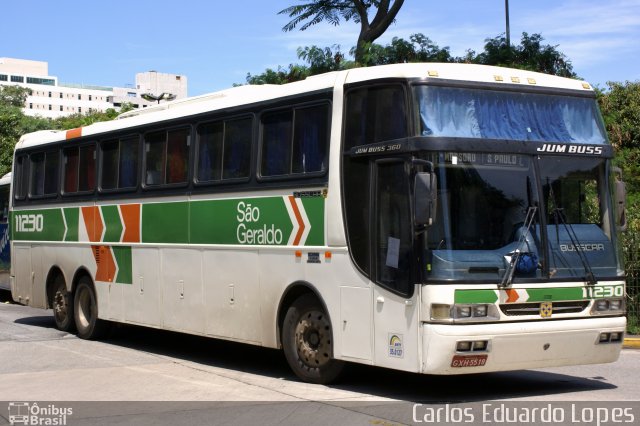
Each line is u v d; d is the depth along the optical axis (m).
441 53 21.73
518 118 9.61
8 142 36.41
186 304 12.56
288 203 10.70
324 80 10.39
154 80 166.00
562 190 9.62
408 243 9.05
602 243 9.77
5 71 199.50
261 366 12.23
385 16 22.14
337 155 10.00
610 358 9.84
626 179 22.05
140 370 11.73
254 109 11.41
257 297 11.20
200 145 12.48
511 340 8.98
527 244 9.23
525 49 22.00
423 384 10.52
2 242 21.61
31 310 21.09
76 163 15.70
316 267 10.23
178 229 12.75
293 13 22.72
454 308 8.75
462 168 9.09
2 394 10.03
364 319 9.56
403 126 9.22
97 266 14.83
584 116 10.12
